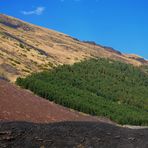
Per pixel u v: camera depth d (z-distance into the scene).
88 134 33.44
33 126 34.75
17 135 32.62
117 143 32.31
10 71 150.75
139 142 32.66
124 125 128.25
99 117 125.94
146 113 165.25
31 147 31.17
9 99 79.06
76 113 114.06
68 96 134.50
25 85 122.88
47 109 89.31
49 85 137.88
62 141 32.03
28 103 84.50
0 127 33.78
